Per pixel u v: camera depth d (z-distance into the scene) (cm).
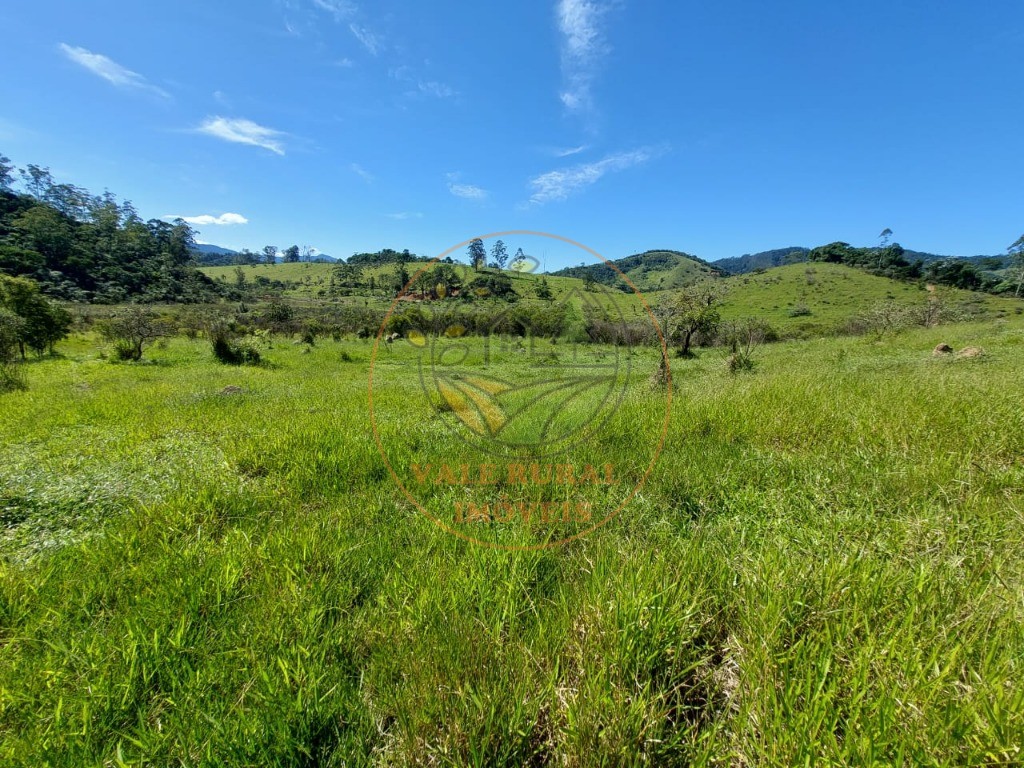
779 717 111
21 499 330
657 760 116
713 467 317
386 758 127
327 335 2928
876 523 219
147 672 157
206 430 527
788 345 2062
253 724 129
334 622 183
